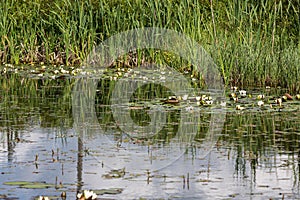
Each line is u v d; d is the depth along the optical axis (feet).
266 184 35.42
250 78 78.28
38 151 42.88
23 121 53.47
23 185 34.78
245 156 41.57
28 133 48.65
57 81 81.97
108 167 38.88
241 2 85.87
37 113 57.41
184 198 32.83
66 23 99.76
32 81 81.66
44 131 49.39
